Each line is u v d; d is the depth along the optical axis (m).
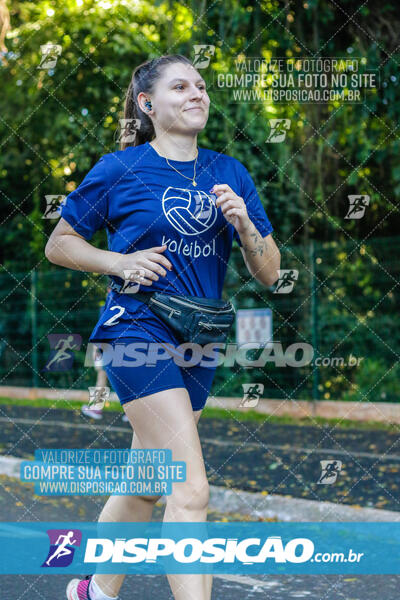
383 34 13.42
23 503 8.18
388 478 8.56
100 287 18.94
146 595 5.18
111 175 3.75
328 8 13.27
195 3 13.72
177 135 3.79
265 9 13.45
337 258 14.95
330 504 7.23
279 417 14.84
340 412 14.48
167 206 3.70
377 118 13.96
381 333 14.71
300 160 14.62
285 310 15.54
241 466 9.48
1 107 19.03
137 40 18.00
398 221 15.53
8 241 20.98
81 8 18.33
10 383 20.66
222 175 3.89
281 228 15.62
